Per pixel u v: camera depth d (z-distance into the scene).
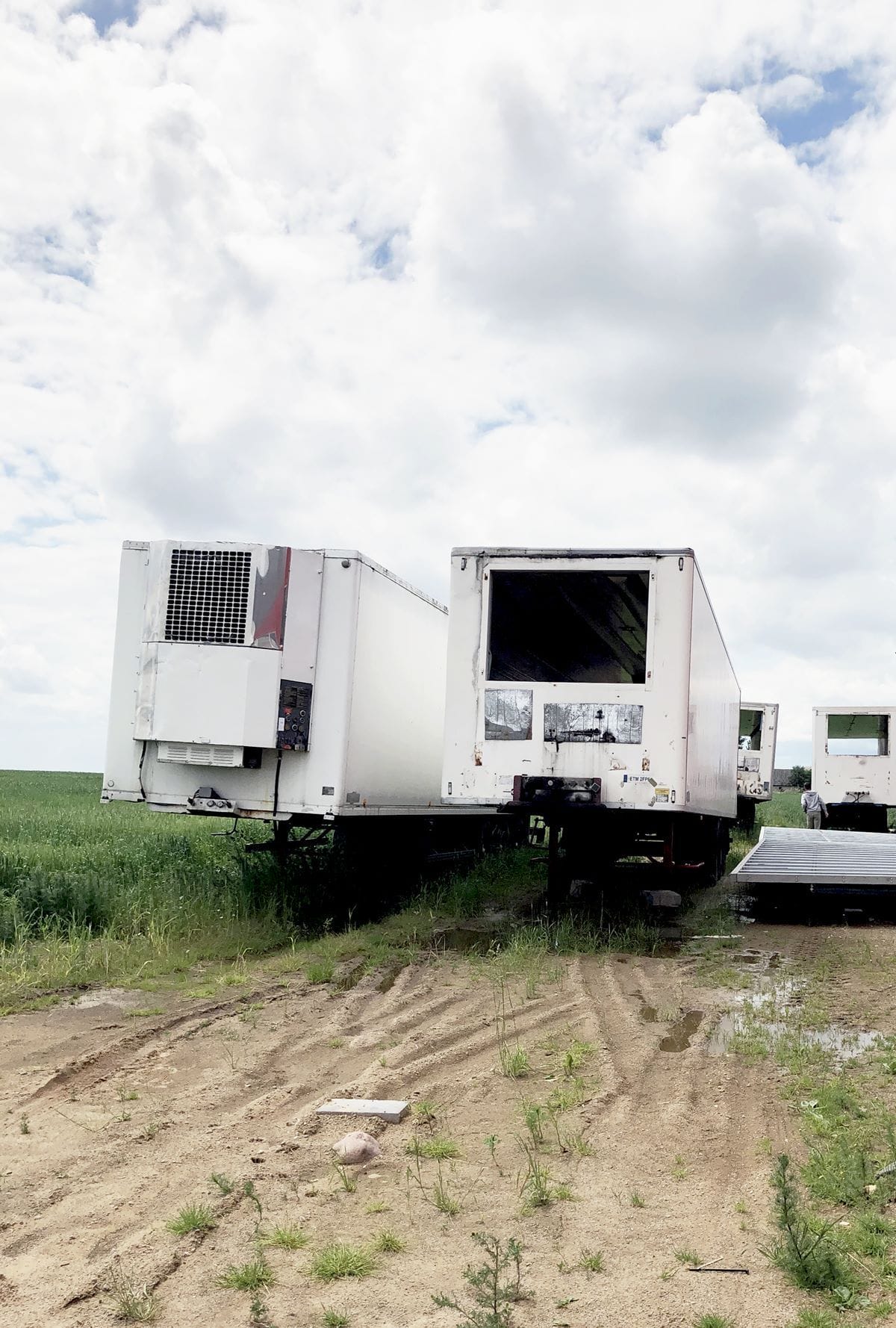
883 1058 6.41
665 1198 4.46
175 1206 4.38
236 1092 5.94
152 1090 5.99
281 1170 4.75
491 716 10.86
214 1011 7.75
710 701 13.15
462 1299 3.60
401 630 13.00
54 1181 4.65
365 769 11.79
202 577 10.83
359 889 12.88
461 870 15.84
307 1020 7.52
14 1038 7.02
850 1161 4.64
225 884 11.68
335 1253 3.88
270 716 10.66
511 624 12.61
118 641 11.29
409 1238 4.08
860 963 9.46
